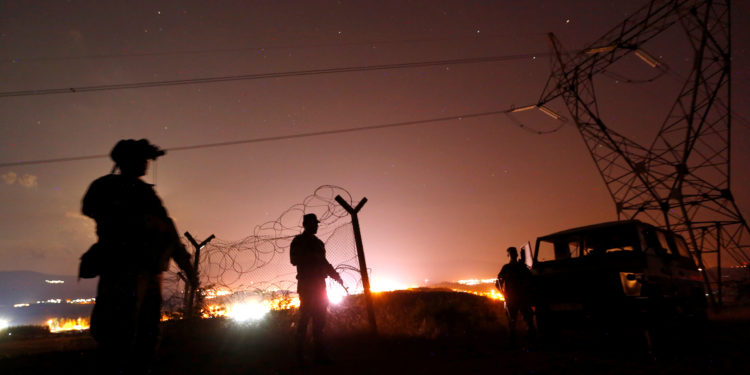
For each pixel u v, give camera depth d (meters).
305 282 5.52
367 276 7.17
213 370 4.98
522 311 6.98
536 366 5.04
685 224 20.19
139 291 2.15
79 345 7.28
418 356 5.85
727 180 19.45
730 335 7.93
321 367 5.14
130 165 2.43
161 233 2.38
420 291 15.06
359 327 7.76
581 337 7.92
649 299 6.16
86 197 2.26
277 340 6.78
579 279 6.82
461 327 8.86
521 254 8.90
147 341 2.25
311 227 5.83
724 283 17.39
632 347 6.59
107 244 2.16
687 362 5.19
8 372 4.79
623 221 7.23
